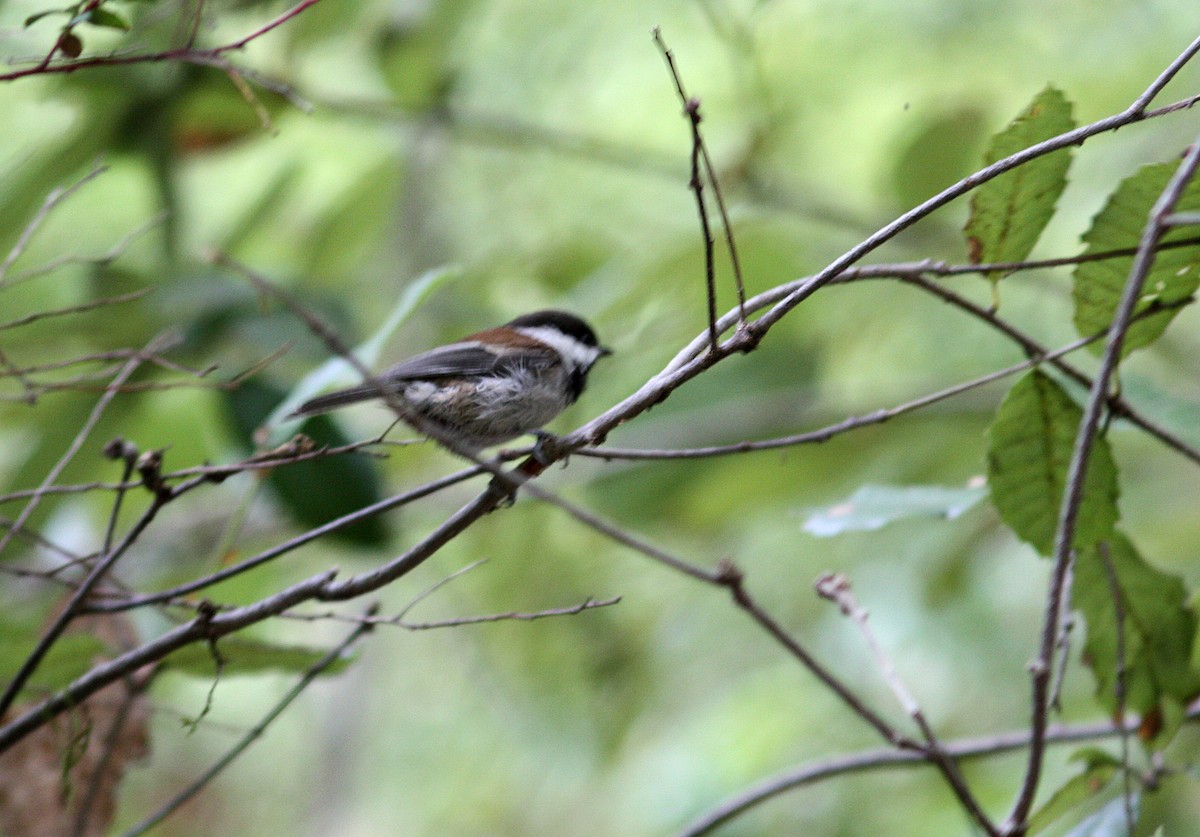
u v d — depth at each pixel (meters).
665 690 12.05
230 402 7.91
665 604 11.72
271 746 12.66
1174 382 10.77
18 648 5.82
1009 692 11.27
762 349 11.03
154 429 9.20
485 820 12.11
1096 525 5.62
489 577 11.55
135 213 10.29
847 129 11.94
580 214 11.82
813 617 11.88
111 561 4.82
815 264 11.20
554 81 11.88
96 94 8.71
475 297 11.28
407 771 12.32
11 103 9.95
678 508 11.39
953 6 11.37
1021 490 5.66
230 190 11.78
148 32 8.27
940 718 11.23
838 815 10.77
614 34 11.77
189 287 8.19
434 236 11.51
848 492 11.16
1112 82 11.44
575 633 11.48
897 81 11.79
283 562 10.02
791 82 11.35
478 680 11.80
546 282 11.66
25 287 8.90
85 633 5.89
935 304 11.17
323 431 7.58
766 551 12.20
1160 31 11.27
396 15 10.08
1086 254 5.12
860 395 11.05
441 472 11.50
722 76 11.73
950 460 10.97
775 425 10.95
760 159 10.79
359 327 8.38
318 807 11.79
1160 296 5.43
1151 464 11.66
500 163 11.91
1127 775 5.41
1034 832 5.76
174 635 4.84
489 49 11.94
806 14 11.18
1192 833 8.57
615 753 11.57
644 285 10.36
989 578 11.98
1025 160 4.55
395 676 12.34
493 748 12.09
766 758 11.19
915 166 10.48
